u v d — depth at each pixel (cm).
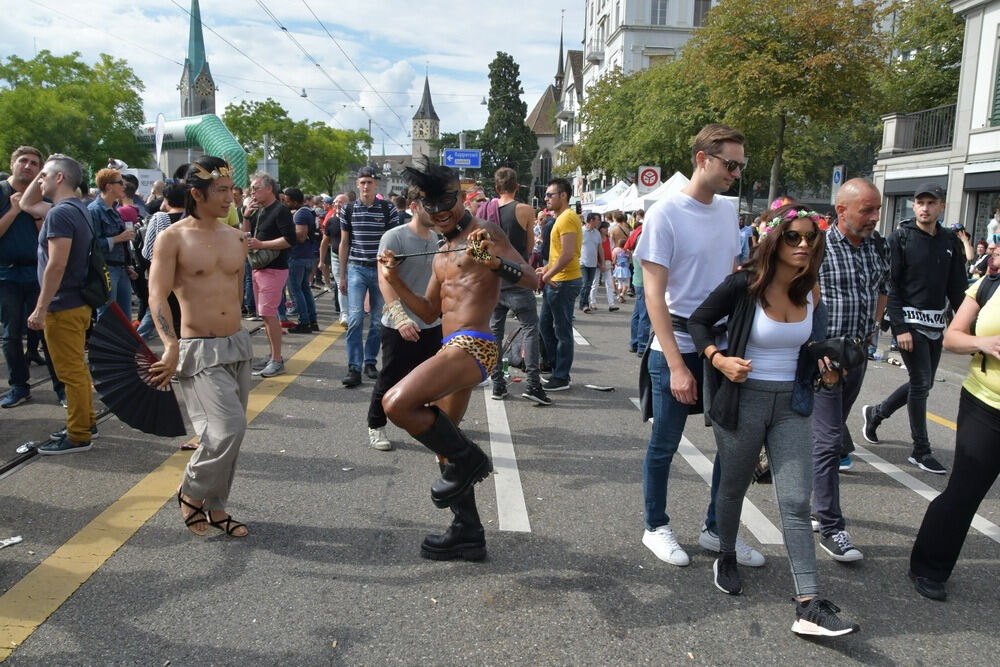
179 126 2811
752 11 1856
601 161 3822
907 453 564
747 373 309
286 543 370
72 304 474
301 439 534
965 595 346
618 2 5475
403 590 329
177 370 369
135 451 495
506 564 357
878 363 948
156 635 289
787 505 312
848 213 404
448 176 343
